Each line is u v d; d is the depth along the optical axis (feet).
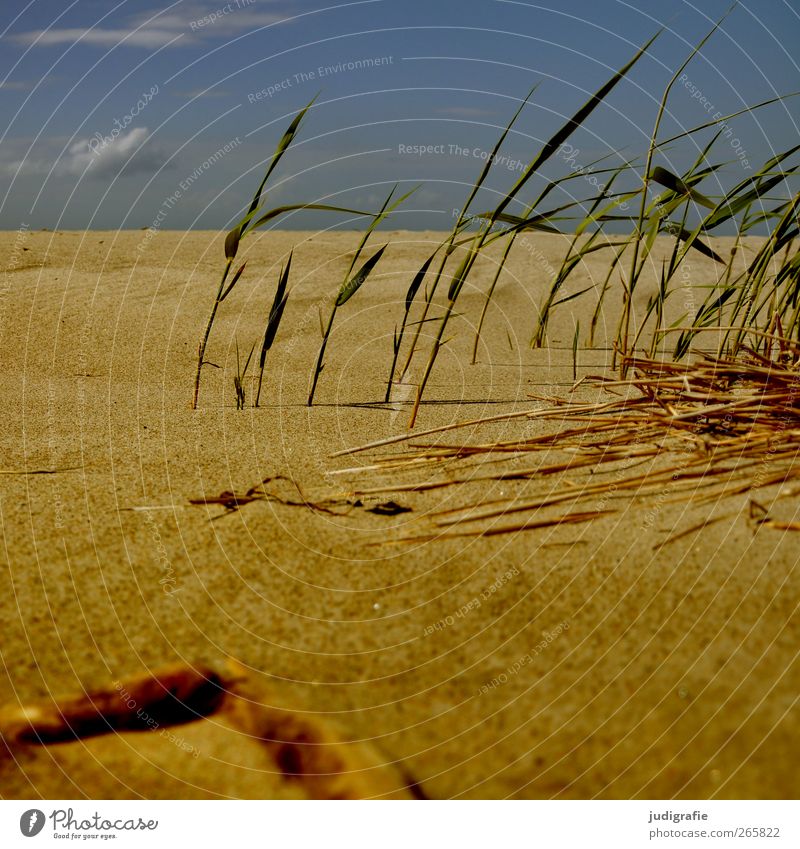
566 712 3.70
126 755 3.69
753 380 6.93
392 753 3.53
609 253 19.21
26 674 4.03
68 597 4.67
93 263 16.44
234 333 13.03
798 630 4.07
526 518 5.46
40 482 6.37
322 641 4.28
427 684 3.93
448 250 8.14
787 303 8.86
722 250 19.80
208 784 3.52
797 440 6.17
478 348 12.98
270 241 19.35
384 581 4.79
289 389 10.28
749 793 3.20
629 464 6.22
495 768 3.43
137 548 5.21
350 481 6.40
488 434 7.63
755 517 5.15
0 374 10.55
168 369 11.19
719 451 6.14
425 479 6.33
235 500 5.92
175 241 18.85
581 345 13.29
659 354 12.10
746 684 3.75
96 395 9.59
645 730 3.56
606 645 4.12
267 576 4.87
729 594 4.41
